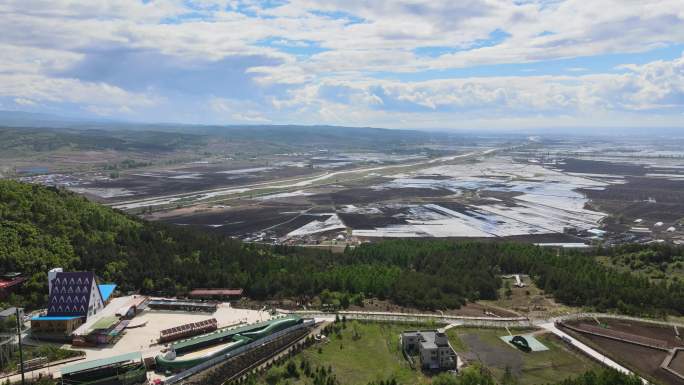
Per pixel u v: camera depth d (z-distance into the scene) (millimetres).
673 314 166750
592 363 129625
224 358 130125
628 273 192375
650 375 123188
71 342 137750
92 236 196250
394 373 123500
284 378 120062
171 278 183375
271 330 145375
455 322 155875
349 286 184500
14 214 188000
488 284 187625
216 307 165375
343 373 123000
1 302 150750
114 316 149125
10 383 114875
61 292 147750
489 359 131250
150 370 124312
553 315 162875
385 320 156250
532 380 120438
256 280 182125
